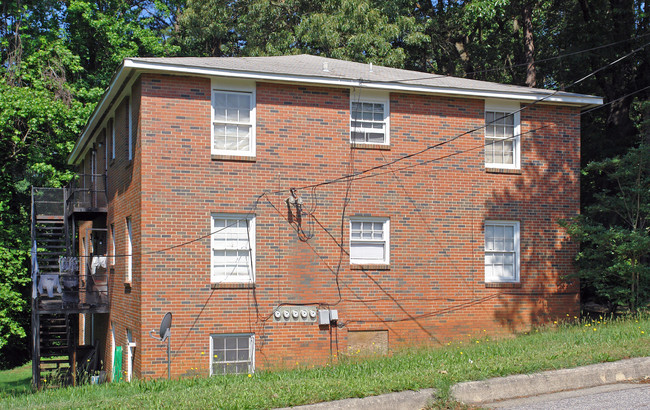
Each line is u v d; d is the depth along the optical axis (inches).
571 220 757.3
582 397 389.7
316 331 673.0
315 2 1310.3
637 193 738.2
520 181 755.4
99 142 924.0
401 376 417.1
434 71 1466.5
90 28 1336.1
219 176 651.5
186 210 638.5
